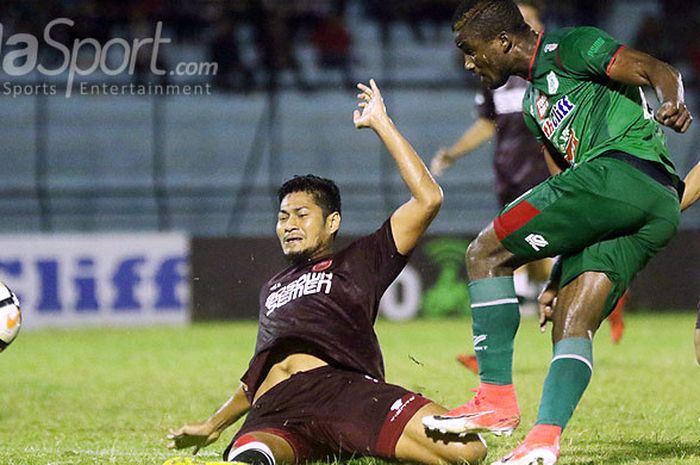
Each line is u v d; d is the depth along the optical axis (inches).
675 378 1019.3
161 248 1856.5
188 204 2049.7
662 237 518.9
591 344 512.4
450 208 2074.3
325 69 2251.5
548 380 505.0
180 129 2204.7
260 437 531.8
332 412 546.6
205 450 669.9
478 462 531.8
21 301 1804.9
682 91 491.2
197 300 1863.9
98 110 2196.1
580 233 511.5
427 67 2380.7
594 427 713.6
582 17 2272.4
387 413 538.0
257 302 1877.5
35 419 842.2
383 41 2320.4
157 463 606.9
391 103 2223.2
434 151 2225.6
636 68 498.6
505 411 516.7
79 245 1830.7
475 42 538.9
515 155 1096.8
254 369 573.6
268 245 1883.6
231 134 2219.5
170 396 964.0
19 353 1405.0
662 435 671.1
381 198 2053.4
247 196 2052.2
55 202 2006.6
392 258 578.2
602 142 521.7
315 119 2234.3
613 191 506.0
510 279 530.0
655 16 2303.2
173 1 2155.5
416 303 1898.4
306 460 554.9
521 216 517.0
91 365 1255.5
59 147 2162.9
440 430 512.4
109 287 1835.6
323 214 592.4
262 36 2162.9
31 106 2174.0
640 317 1886.1
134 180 2178.9
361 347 566.6
